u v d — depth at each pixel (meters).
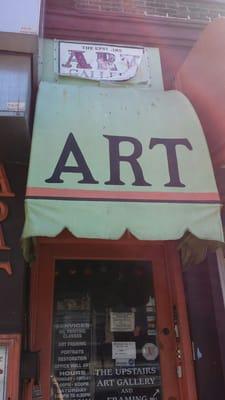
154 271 3.94
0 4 3.26
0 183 3.35
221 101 3.34
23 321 3.28
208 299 3.68
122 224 2.71
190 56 3.86
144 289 3.88
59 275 3.77
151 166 2.98
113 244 3.94
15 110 2.93
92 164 2.89
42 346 3.50
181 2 4.69
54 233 2.61
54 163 2.84
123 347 3.66
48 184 2.75
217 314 3.61
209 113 3.54
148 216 2.77
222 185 3.76
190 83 3.84
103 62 4.07
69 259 3.83
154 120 3.21
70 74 3.94
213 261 3.76
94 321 3.70
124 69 4.08
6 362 2.95
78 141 2.97
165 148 3.09
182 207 2.84
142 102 3.31
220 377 3.46
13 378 2.90
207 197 2.91
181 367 3.56
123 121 3.16
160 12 4.59
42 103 3.14
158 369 3.63
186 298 3.71
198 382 3.43
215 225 2.83
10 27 3.21
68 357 3.54
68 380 3.47
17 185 3.38
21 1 3.29
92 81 3.97
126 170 2.92
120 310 3.78
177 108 3.32
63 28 4.18
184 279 3.76
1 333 3.01
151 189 2.88
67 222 2.65
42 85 3.34
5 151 3.32
